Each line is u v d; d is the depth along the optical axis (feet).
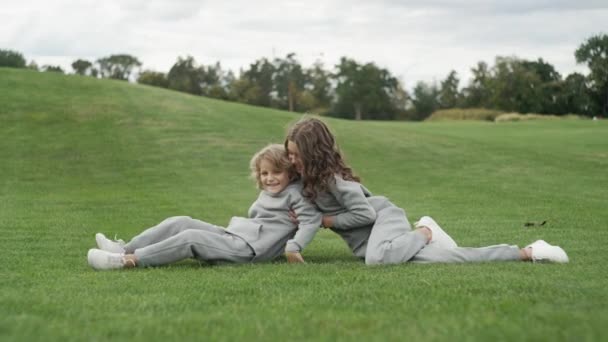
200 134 62.13
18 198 37.01
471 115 214.69
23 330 8.63
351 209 16.11
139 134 61.31
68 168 49.88
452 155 56.70
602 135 78.79
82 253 18.15
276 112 79.87
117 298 11.12
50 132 60.75
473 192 39.01
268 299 11.05
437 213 29.78
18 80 79.61
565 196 35.99
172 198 37.01
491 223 25.70
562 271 13.98
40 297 11.17
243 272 14.14
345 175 16.60
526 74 229.86
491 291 11.48
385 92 272.10
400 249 15.52
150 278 13.35
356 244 16.60
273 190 16.60
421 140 64.44
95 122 64.80
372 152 57.77
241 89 250.78
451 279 12.78
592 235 21.85
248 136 62.44
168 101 77.05
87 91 77.71
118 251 15.57
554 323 8.79
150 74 243.60
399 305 10.36
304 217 16.07
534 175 47.06
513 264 14.94
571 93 227.81
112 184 44.34
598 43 226.17
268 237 16.05
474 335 8.11
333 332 8.58
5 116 64.80
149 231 15.72
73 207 32.48
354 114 276.21
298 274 13.74
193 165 51.42
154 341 8.25
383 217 16.43
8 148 55.06
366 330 8.66
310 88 274.36
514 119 165.37
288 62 272.51
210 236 15.38
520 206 31.99
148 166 50.80
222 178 46.55
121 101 73.72
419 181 45.29
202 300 10.93
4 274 14.11
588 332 8.09
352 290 11.69
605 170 49.01
